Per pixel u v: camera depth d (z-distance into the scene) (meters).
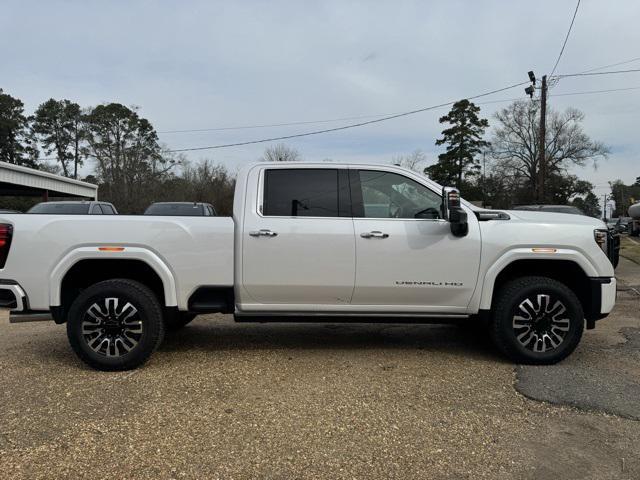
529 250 4.64
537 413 3.65
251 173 4.77
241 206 4.66
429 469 2.90
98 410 3.65
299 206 4.69
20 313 4.52
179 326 6.05
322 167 4.78
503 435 3.32
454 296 4.68
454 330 6.17
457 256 4.62
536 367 4.64
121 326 4.48
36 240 4.43
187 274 4.54
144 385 4.15
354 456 3.04
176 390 4.05
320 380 4.30
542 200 27.77
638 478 2.82
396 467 2.92
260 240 4.57
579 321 4.64
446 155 55.19
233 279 4.58
